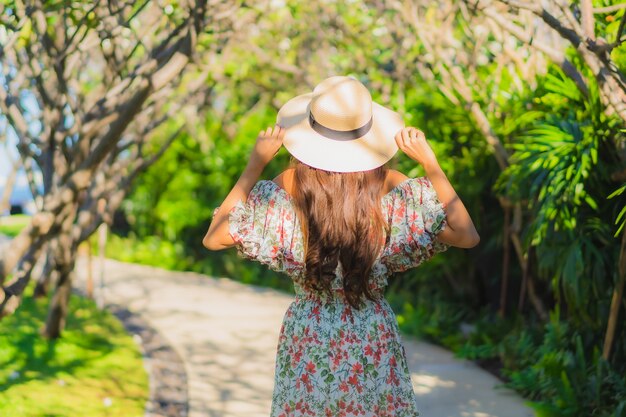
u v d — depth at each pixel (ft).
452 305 21.21
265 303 24.03
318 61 22.54
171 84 17.38
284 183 7.91
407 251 7.69
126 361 16.52
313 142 7.73
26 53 14.75
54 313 17.04
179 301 23.84
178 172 31.45
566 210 13.08
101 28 13.64
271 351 18.17
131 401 13.88
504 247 18.43
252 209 7.79
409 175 19.06
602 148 13.46
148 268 30.25
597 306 13.93
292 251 7.68
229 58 20.66
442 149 19.19
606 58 10.36
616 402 12.57
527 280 17.26
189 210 30.94
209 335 19.58
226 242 7.71
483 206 20.26
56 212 12.16
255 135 30.04
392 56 20.45
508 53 14.71
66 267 16.81
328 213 7.54
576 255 13.24
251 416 13.57
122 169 18.29
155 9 14.37
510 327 18.02
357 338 7.61
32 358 15.78
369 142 7.77
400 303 22.18
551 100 14.40
